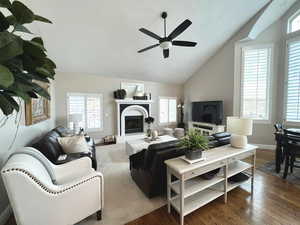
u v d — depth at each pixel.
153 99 6.22
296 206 1.91
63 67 4.51
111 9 2.96
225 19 3.72
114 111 5.49
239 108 4.50
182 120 6.73
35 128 2.95
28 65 0.84
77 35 3.42
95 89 5.18
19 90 0.81
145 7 3.01
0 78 0.63
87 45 3.78
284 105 3.85
